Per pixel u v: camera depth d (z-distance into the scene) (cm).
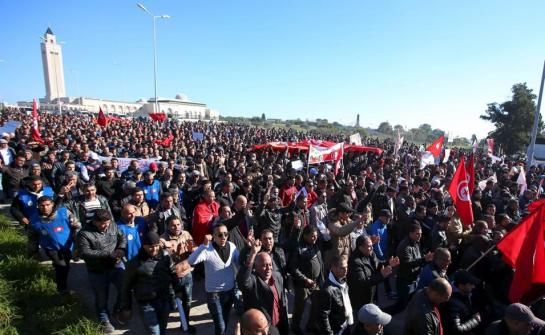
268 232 481
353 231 657
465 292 442
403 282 580
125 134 2488
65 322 510
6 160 1179
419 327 370
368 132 7750
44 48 10125
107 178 862
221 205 712
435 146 1733
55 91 10462
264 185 975
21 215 655
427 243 680
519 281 449
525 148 4406
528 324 333
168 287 467
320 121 10038
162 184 934
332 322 452
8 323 499
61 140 1708
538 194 1170
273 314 427
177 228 544
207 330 549
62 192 666
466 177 713
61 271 586
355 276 512
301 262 520
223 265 484
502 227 708
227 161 1541
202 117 10581
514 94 4481
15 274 625
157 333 445
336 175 1297
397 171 1476
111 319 559
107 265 513
